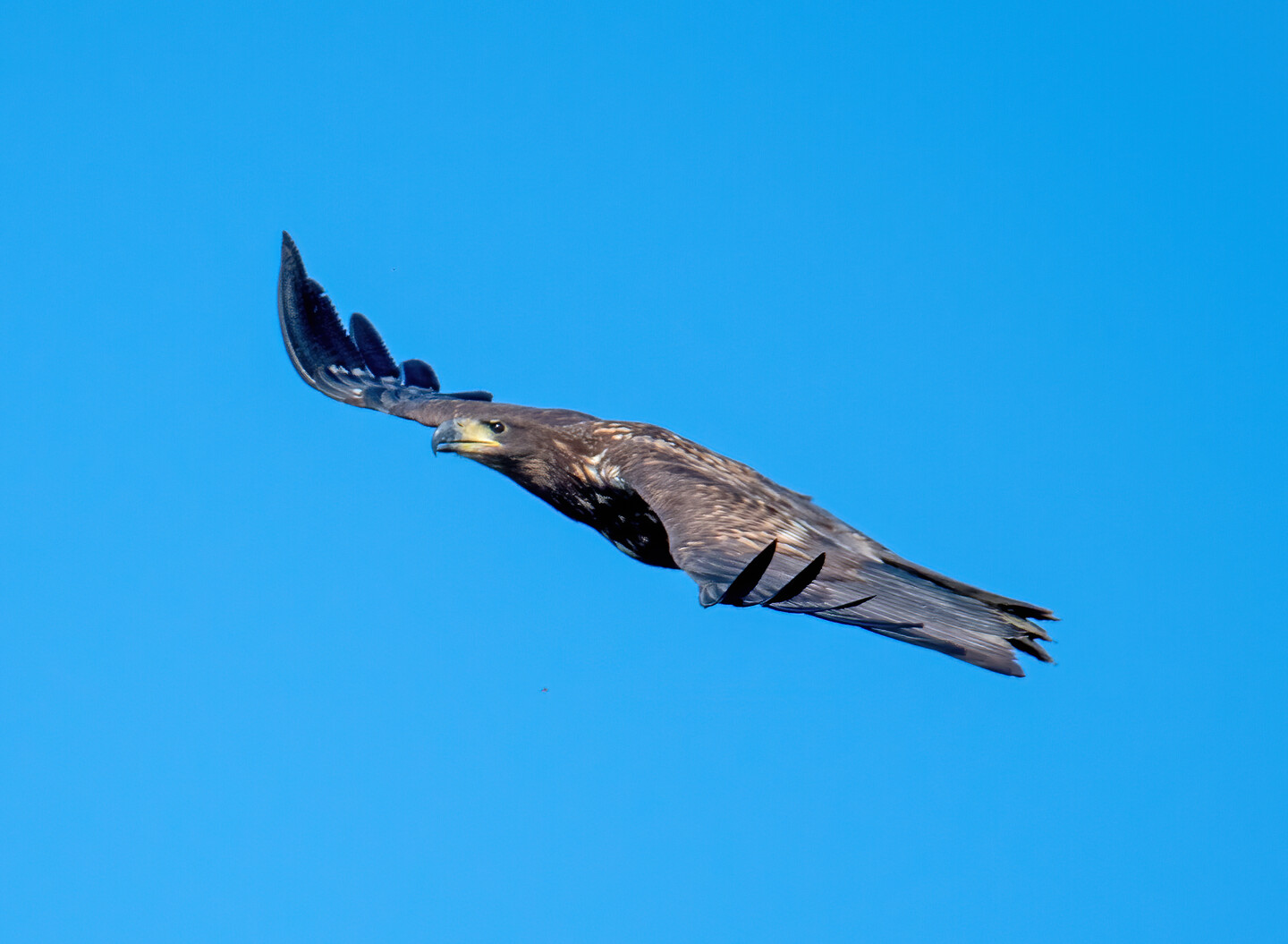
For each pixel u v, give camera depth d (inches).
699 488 540.4
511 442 642.8
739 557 479.8
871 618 457.1
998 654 458.3
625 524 634.8
